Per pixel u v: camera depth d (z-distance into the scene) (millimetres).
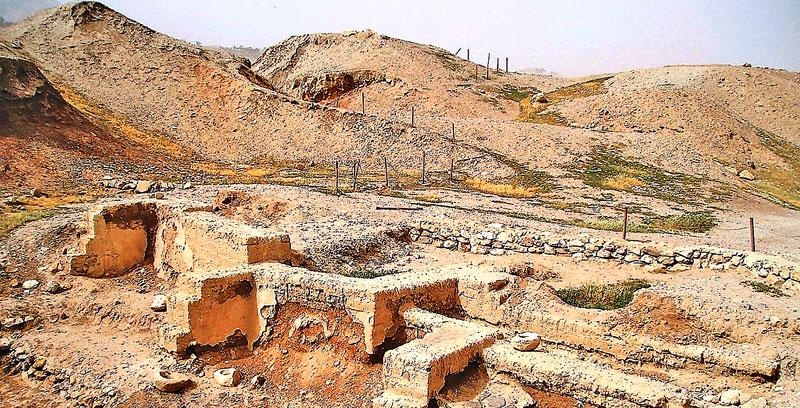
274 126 44500
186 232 16266
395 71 73250
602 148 42156
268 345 12859
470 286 12891
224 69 49781
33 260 17406
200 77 47969
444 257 17266
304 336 12484
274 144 42906
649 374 10914
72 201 24547
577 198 31188
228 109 45875
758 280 13766
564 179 35219
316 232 18391
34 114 32312
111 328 14742
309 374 11992
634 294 12539
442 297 12891
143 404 11641
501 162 37750
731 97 60000
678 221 25094
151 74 46938
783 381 9930
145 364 12773
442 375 9922
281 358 12523
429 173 36406
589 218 25031
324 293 12312
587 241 16281
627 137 44812
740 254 14508
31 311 15102
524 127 45344
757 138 50750
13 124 30750
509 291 12727
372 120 43781
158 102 44625
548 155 40000
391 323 12000
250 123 44812
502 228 17969
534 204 28125
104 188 27297
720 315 11375
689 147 44406
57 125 32969
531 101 65688
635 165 39250
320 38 87062
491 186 32781
